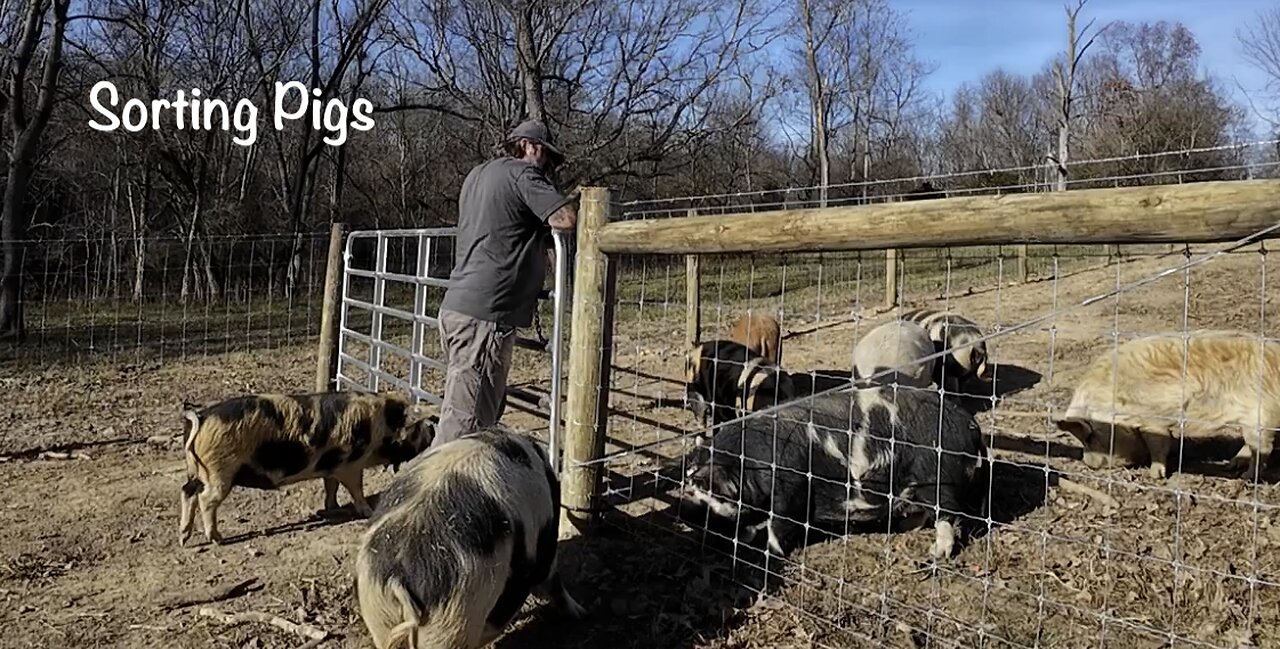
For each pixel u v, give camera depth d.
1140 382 5.40
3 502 5.78
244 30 26.03
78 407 8.72
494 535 3.05
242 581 4.44
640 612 3.93
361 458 5.22
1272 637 3.47
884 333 7.02
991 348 9.70
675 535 4.70
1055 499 5.04
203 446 4.82
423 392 6.96
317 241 25.56
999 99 55.53
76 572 4.64
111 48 23.81
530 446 3.61
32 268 18.12
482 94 29.02
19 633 3.94
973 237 3.09
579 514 4.70
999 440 6.34
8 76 19.27
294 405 5.02
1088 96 39.91
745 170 35.25
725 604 3.93
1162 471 5.37
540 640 3.73
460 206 4.75
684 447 5.79
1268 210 2.40
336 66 27.16
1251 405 5.10
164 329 15.16
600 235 4.58
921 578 4.13
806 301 14.28
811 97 39.72
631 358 10.38
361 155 33.19
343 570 4.56
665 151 27.89
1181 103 35.03
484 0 25.62
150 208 27.19
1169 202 2.57
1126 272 14.37
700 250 4.09
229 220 24.95
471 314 4.55
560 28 24.48
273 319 16.72
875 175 47.56
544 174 4.62
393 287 19.92
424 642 2.87
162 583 4.46
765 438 4.50
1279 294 11.41
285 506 5.66
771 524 4.41
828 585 4.09
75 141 25.58
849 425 4.52
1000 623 3.65
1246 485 5.12
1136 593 3.85
